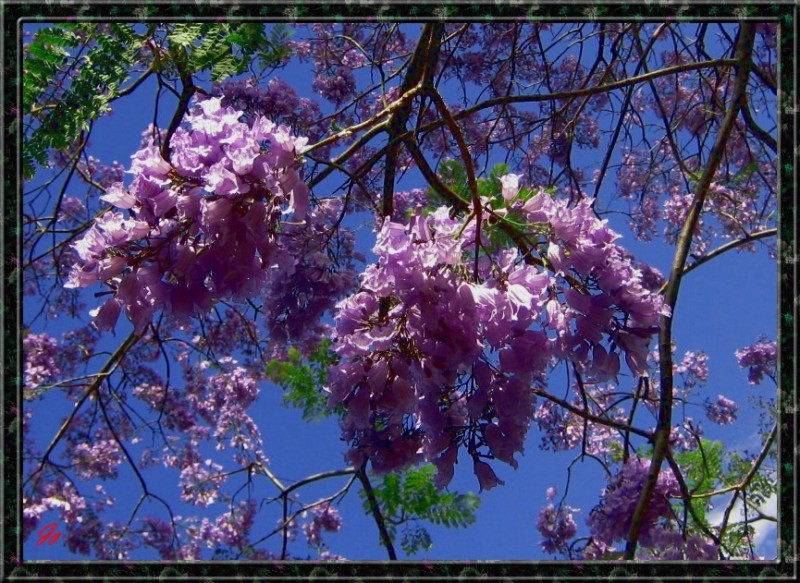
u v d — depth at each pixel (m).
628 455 3.34
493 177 4.08
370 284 1.86
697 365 5.18
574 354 2.03
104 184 5.92
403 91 3.00
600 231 2.10
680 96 6.39
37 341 5.81
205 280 1.86
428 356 1.85
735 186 5.39
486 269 1.99
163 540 5.62
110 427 4.12
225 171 1.75
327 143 1.92
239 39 2.70
